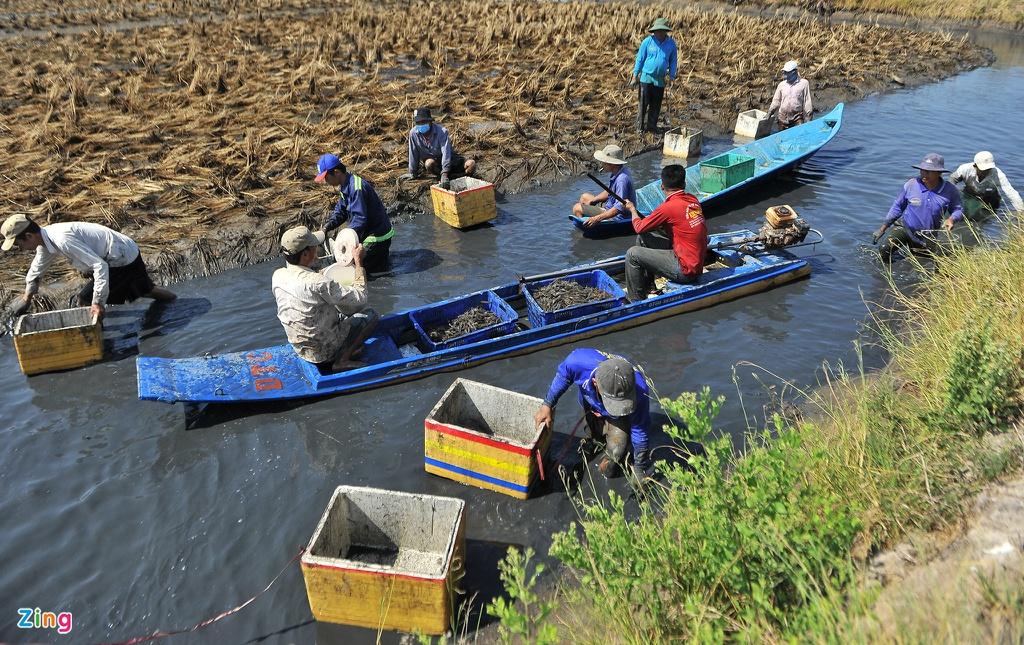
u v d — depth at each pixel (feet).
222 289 27.91
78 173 34.68
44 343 21.67
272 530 16.26
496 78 54.75
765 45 73.61
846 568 10.70
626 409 15.35
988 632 8.77
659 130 48.03
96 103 47.32
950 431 14.19
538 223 34.60
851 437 14.66
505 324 22.84
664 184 24.66
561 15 82.12
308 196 34.09
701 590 11.15
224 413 20.18
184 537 16.10
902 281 27.81
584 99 52.31
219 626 13.98
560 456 18.38
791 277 27.71
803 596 9.75
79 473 18.04
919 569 10.77
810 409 19.80
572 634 11.55
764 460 12.04
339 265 24.54
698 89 57.36
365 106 46.42
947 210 28.27
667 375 21.93
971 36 92.94
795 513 11.50
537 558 15.43
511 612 9.96
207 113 44.91
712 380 21.66
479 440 16.63
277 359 21.62
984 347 14.62
